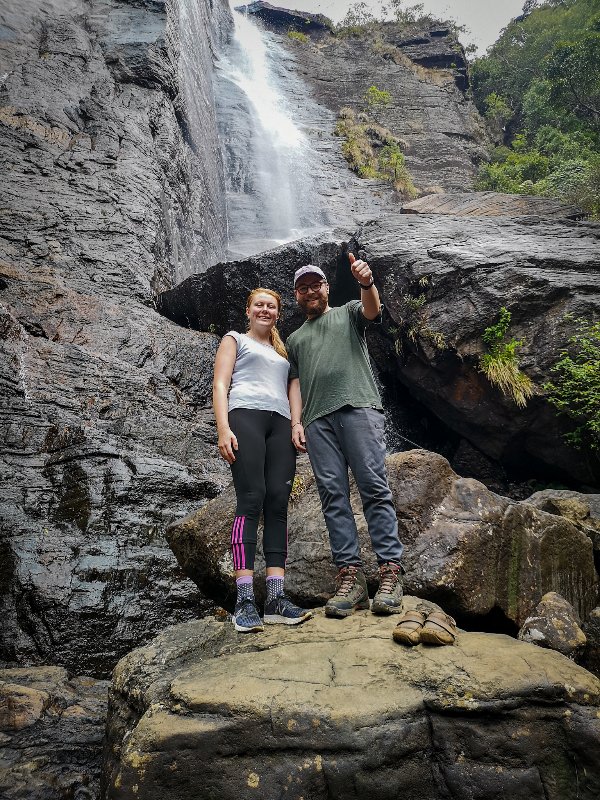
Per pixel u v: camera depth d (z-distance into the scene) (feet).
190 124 60.70
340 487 10.60
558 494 19.93
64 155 43.16
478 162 100.63
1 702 11.63
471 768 6.92
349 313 11.43
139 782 6.70
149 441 25.44
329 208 78.18
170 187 49.47
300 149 88.53
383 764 6.82
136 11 57.41
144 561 19.13
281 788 6.66
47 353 27.04
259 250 69.05
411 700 7.20
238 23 121.39
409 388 32.58
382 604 9.64
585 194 48.60
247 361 11.05
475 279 30.01
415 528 11.93
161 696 7.83
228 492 14.39
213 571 13.25
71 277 35.55
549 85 83.82
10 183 39.73
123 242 39.24
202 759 6.81
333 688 7.36
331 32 134.21
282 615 9.99
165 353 31.22
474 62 132.77
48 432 23.02
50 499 20.38
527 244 33.88
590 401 25.86
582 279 29.40
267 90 103.60
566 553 13.65
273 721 6.93
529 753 6.96
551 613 11.80
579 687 7.32
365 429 10.65
